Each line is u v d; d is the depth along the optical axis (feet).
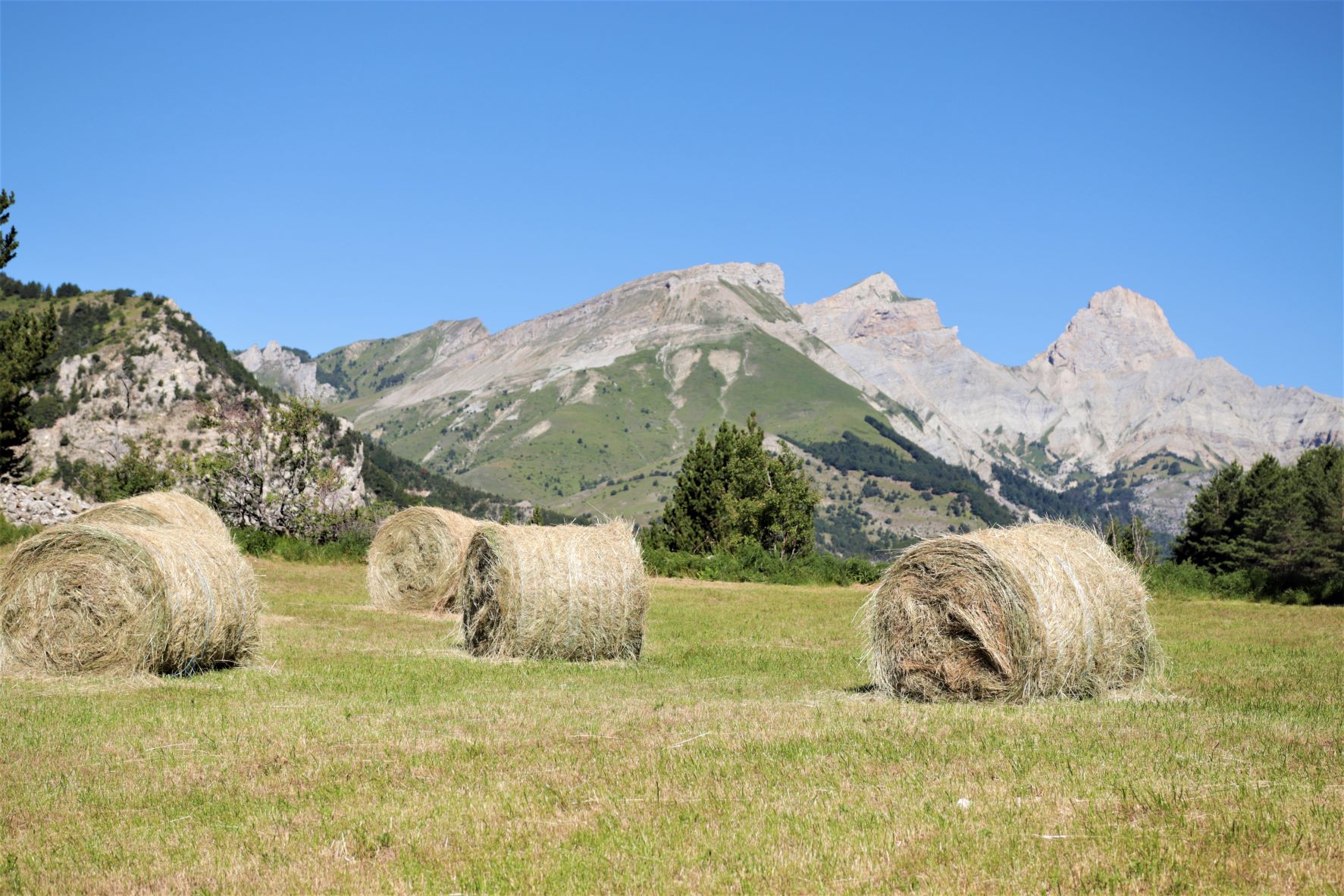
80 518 73.00
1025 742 34.53
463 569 61.93
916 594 46.24
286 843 24.98
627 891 21.54
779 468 189.78
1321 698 45.24
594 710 41.11
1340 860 22.67
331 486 151.23
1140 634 47.03
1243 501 249.55
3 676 49.44
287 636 65.87
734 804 27.43
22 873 23.29
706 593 116.06
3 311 447.42
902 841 24.25
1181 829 24.91
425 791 29.09
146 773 31.22
